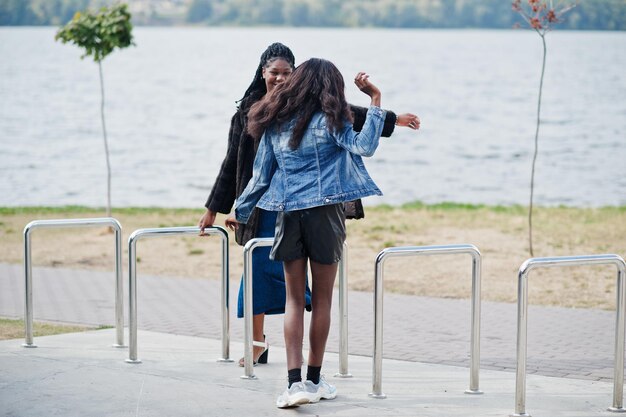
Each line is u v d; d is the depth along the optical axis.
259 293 8.63
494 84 119.88
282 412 7.20
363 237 20.28
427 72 139.75
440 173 45.56
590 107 90.06
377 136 7.00
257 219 8.45
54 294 13.61
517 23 18.12
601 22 171.25
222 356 8.98
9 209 26.09
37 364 8.61
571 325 11.63
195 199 35.34
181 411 7.20
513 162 50.66
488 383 8.41
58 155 53.12
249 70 149.12
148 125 74.25
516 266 16.58
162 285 14.64
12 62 163.88
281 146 7.21
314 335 7.34
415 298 13.63
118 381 8.05
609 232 20.97
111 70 148.75
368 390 8.02
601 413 7.40
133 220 23.20
